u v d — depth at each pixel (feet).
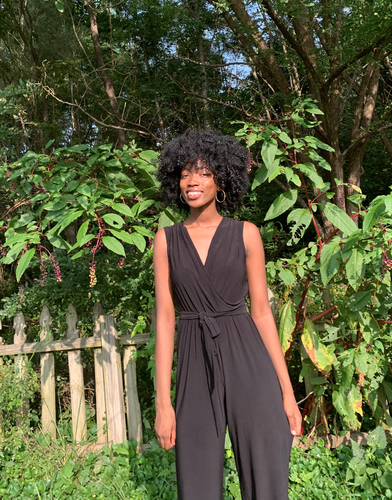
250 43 17.51
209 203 5.49
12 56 25.66
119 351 10.25
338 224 7.90
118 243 7.55
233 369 4.98
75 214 7.85
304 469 8.67
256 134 8.32
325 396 10.00
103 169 9.00
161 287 5.36
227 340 5.08
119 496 8.43
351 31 15.60
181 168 5.71
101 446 9.83
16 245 7.78
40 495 8.68
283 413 5.01
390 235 6.91
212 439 4.87
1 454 9.65
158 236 5.49
